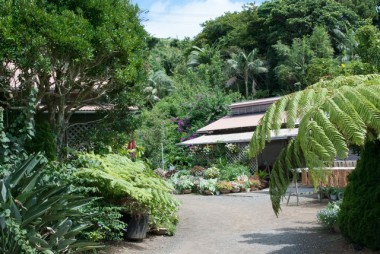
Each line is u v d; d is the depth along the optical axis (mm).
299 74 44219
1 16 8289
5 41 8211
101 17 9609
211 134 27562
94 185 8414
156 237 9594
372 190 7156
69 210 6070
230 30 60125
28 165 6332
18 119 7742
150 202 8844
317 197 15680
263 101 27375
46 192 6051
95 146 11633
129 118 11977
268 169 23734
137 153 14906
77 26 8734
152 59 51812
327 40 45719
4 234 5629
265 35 53562
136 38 10086
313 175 5461
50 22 8414
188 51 61500
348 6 52188
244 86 51094
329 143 5312
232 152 23438
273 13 50406
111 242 8680
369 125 5699
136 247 8609
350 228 7371
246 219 11906
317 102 5820
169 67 59188
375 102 5695
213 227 10883
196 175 22312
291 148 6340
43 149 9133
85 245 6285
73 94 11727
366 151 7363
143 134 24672
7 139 7039
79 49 8641
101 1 9594
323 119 5500
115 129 11852
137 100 11508
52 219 5965
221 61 52875
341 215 7637
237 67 49156
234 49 54031
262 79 51500
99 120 11703
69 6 9523
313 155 5387
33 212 5719
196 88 39531
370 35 10570
